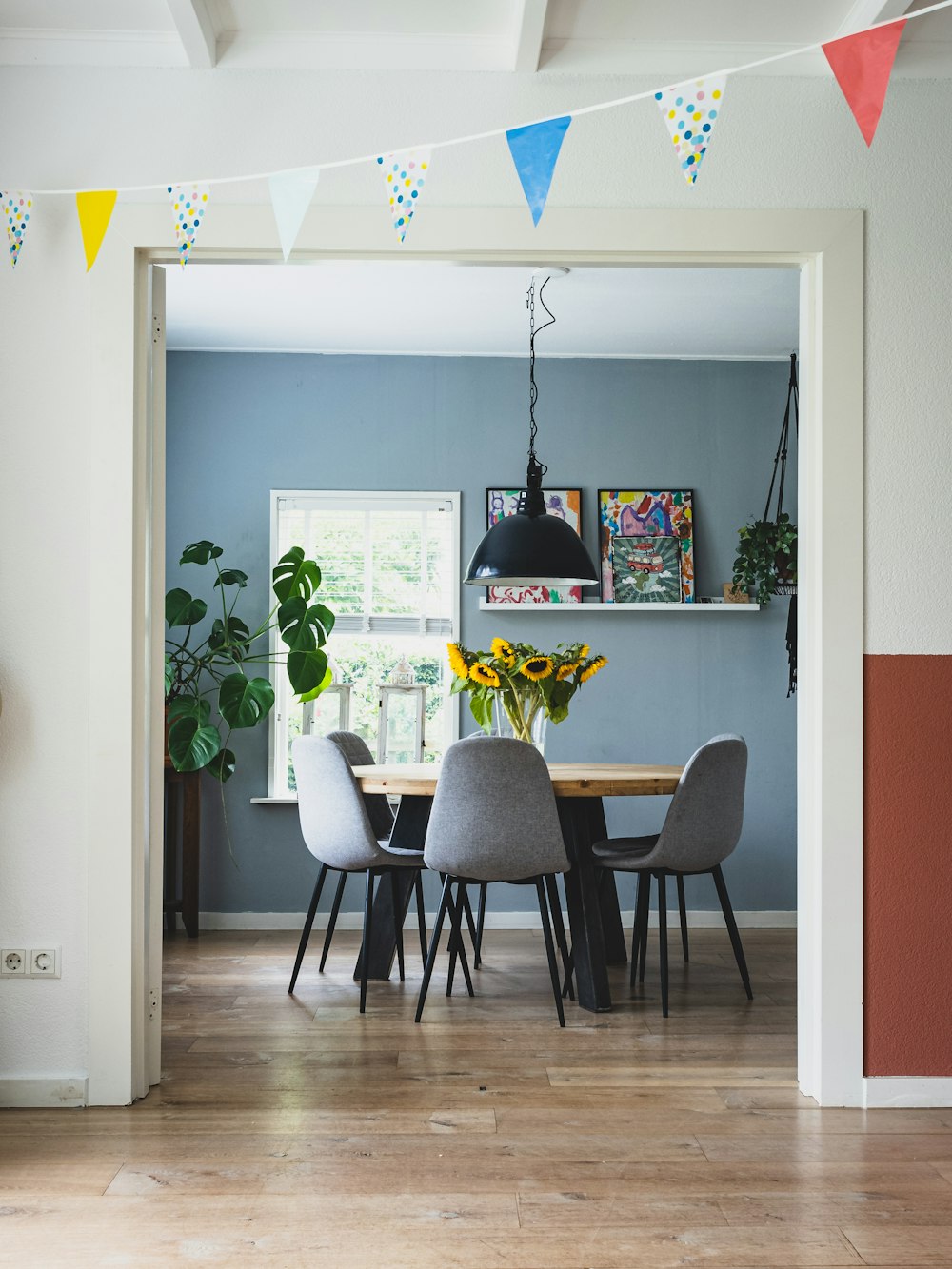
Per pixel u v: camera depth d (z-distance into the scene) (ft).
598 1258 7.22
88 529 10.05
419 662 18.58
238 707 16.90
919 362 10.16
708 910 18.22
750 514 18.60
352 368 18.54
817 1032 10.06
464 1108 9.80
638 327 17.11
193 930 17.29
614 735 18.38
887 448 10.14
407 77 10.21
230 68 10.17
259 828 18.16
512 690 14.60
